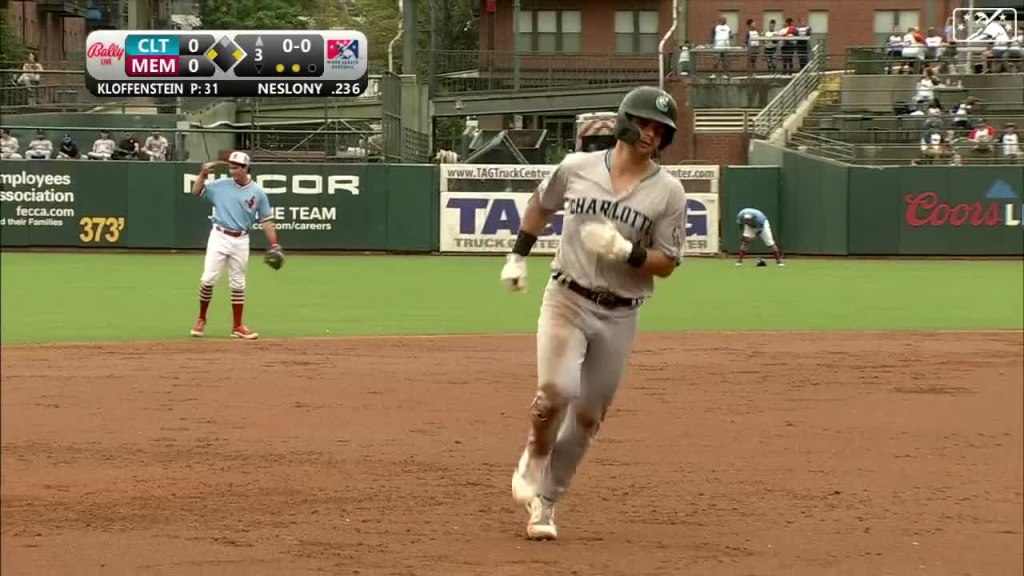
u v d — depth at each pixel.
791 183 121.44
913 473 33.81
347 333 64.06
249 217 60.69
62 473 32.47
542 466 26.53
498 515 28.84
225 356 54.34
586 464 34.66
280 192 122.19
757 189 121.81
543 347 25.23
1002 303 80.38
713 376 49.88
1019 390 46.81
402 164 122.12
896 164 127.12
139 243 121.88
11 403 42.41
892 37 168.75
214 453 35.09
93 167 121.62
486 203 121.94
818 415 41.88
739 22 196.88
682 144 173.50
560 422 26.25
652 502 30.47
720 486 32.22
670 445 37.16
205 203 121.50
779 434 38.75
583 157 25.27
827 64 186.12
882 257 119.69
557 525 28.17
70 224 122.25
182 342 59.28
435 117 176.50
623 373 26.00
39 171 121.81
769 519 28.92
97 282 90.44
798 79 153.50
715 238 122.56
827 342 60.66
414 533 27.14
